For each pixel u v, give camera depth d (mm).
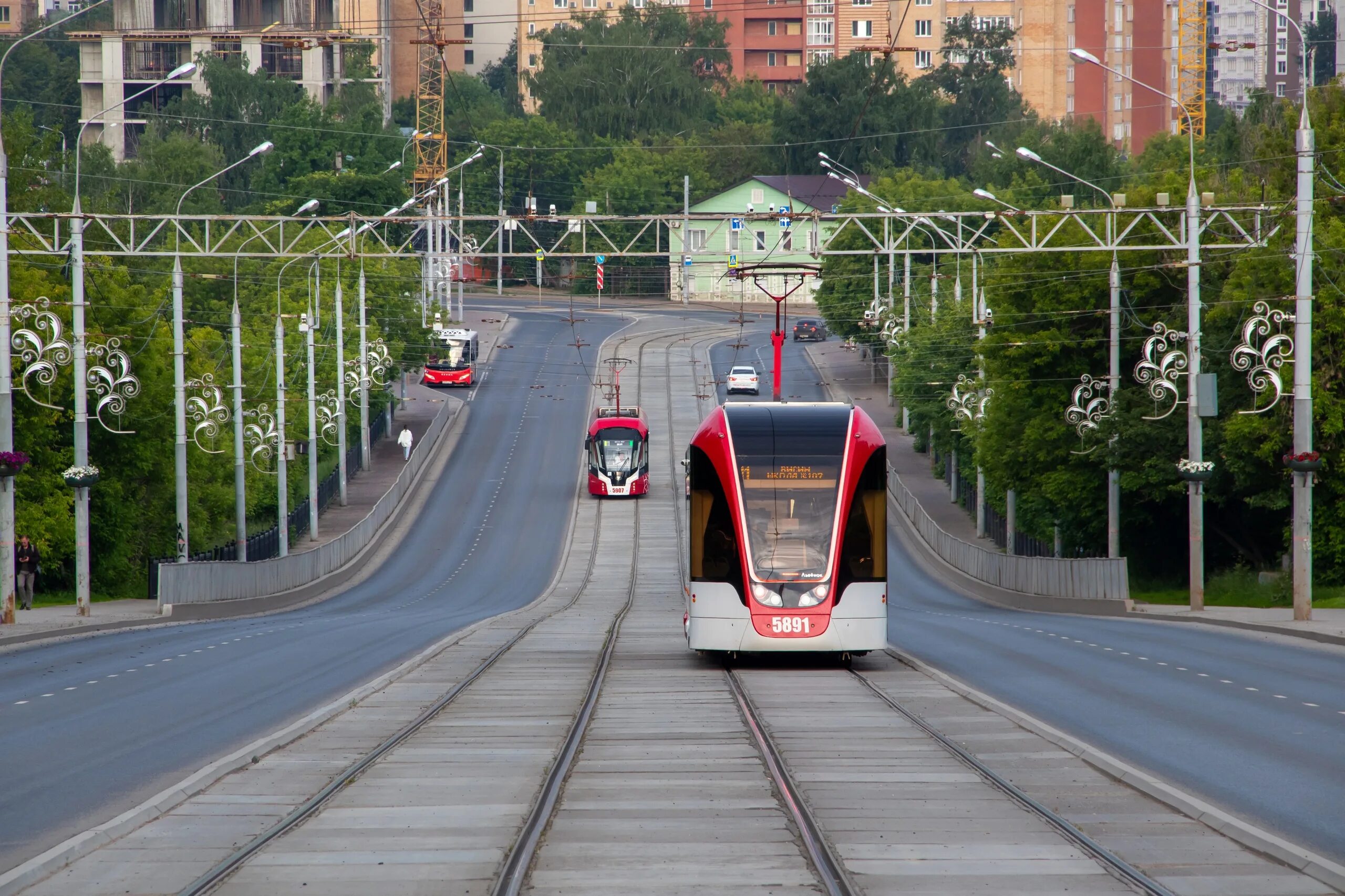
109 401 127000
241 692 61500
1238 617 105312
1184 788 36938
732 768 40656
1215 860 29047
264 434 170500
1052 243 152500
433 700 57688
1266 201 131500
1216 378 109938
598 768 40719
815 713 53125
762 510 69812
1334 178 127750
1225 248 120250
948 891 26781
